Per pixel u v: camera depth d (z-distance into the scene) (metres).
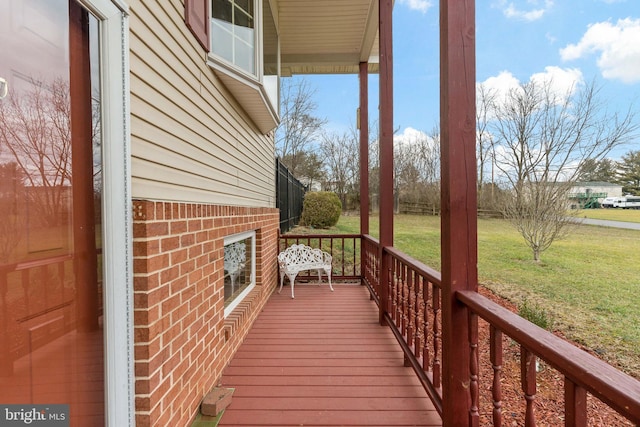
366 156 5.23
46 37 0.97
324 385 2.19
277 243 5.04
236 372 2.36
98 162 1.16
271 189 5.00
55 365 1.00
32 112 0.93
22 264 0.90
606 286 3.72
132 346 1.28
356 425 1.79
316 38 4.99
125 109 1.24
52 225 0.99
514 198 5.78
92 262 1.14
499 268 4.91
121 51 1.22
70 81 1.05
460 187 1.53
